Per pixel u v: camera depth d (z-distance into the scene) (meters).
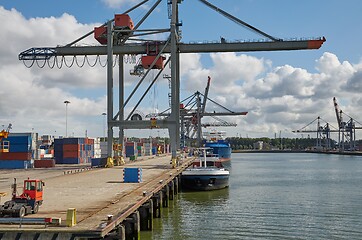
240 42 61.34
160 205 34.84
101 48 63.28
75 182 37.59
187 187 54.69
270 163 144.88
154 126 61.28
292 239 27.62
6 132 29.94
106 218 18.80
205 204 43.09
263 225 31.81
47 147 113.38
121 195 27.48
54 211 21.14
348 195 50.72
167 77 94.25
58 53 63.34
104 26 63.72
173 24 61.91
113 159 64.56
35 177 48.81
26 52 63.41
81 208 21.95
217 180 55.09
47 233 15.93
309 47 60.09
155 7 64.06
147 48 63.34
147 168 57.31
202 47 63.06
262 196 49.50
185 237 27.70
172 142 60.31
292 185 63.50
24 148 75.81
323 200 46.12
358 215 36.25
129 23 63.09
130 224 23.73
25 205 19.66
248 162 154.38
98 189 31.38
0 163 75.94
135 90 62.50
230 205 42.31
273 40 61.12
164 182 36.91
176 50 62.97
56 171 62.62
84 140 96.94
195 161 75.94
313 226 31.64
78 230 16.00
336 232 29.66
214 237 27.81
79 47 63.28
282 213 37.31
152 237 27.58
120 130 65.69
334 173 92.19
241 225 31.80
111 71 62.41
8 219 17.25
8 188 35.28
